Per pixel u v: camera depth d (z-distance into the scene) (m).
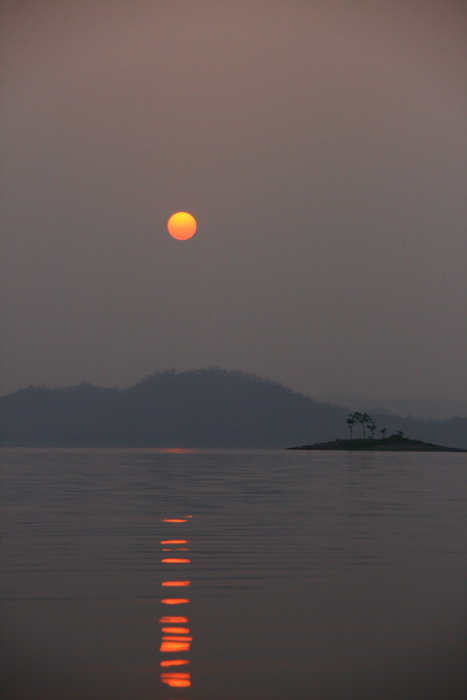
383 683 21.27
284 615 27.95
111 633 25.64
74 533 48.19
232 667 22.45
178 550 41.66
